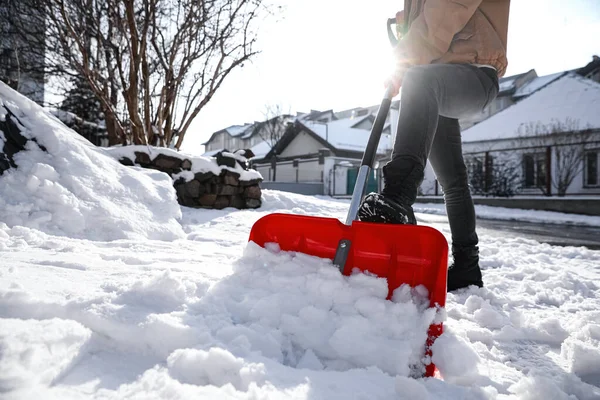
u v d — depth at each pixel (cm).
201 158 498
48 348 80
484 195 1435
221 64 544
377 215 121
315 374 84
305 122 2833
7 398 65
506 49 156
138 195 295
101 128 1089
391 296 110
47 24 539
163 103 537
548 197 1209
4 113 267
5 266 135
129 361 87
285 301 108
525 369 110
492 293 180
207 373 80
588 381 104
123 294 106
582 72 2044
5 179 237
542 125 1530
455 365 93
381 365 92
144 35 478
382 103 144
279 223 128
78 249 181
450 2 137
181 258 187
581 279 226
